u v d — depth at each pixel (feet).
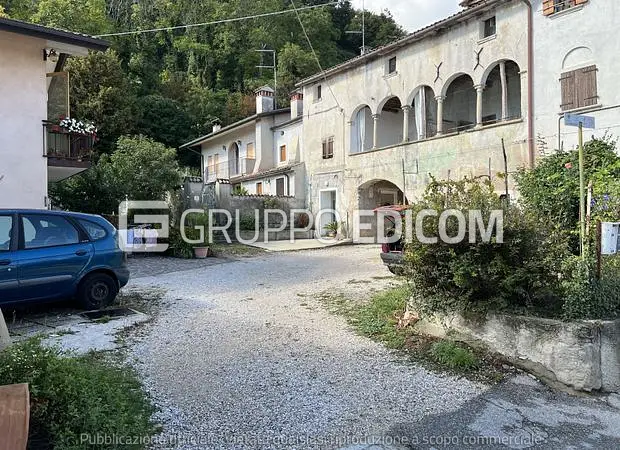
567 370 16.63
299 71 147.23
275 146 95.71
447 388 16.05
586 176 29.37
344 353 18.98
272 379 16.20
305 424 13.23
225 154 112.16
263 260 49.06
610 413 15.05
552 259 18.53
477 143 53.78
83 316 22.85
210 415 13.48
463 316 19.69
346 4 144.46
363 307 25.93
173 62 158.71
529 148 48.34
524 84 49.55
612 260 19.85
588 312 17.40
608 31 43.16
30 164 38.58
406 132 63.72
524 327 17.84
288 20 158.40
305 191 81.56
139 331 21.11
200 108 142.41
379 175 67.00
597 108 43.62
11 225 21.35
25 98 38.45
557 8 46.70
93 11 130.52
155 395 14.56
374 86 68.39
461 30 56.03
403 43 62.54
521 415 14.56
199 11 159.12
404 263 22.24
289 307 26.45
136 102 123.34
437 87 58.95
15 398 9.64
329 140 76.79
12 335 19.51
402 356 18.81
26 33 36.81
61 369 12.04
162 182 58.54
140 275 38.29
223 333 21.26
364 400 14.90
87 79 111.34
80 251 23.09
